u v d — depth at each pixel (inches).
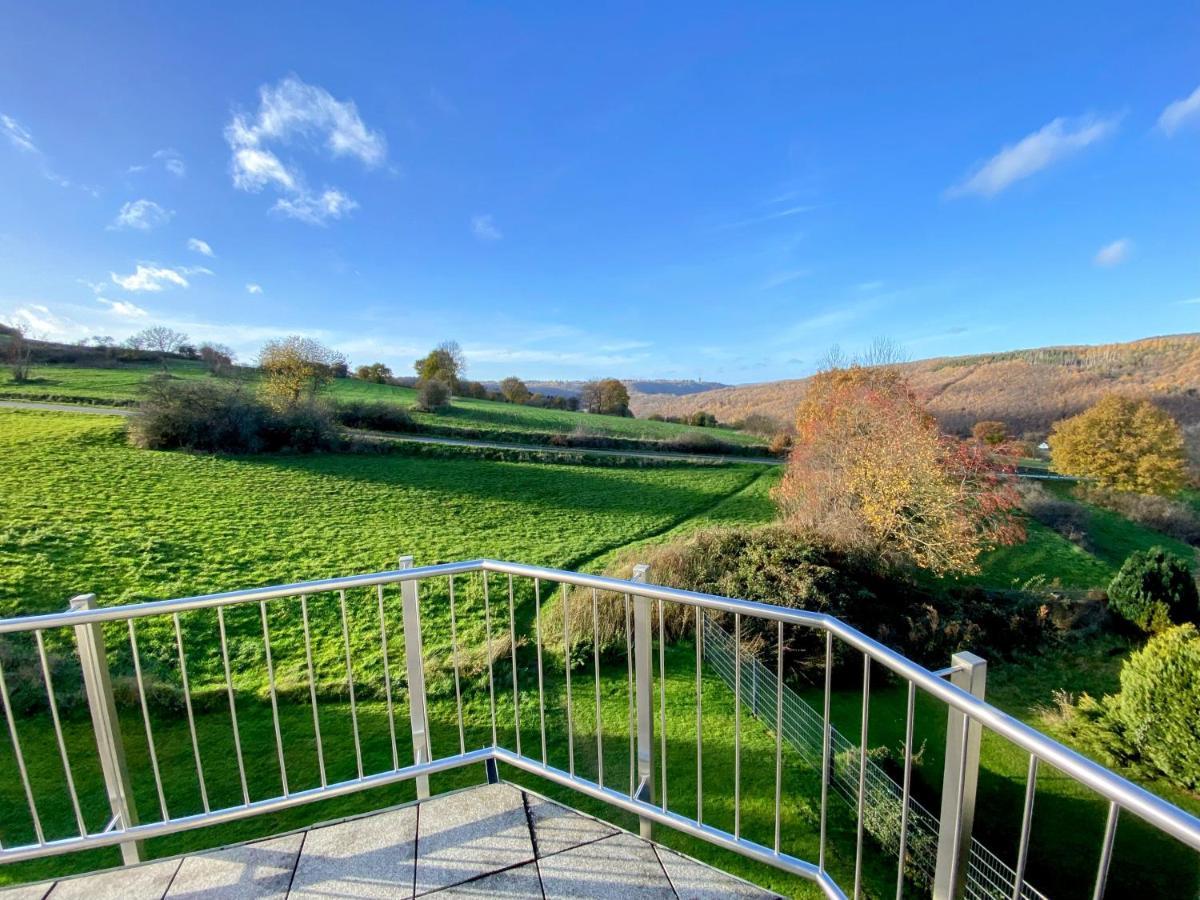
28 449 633.0
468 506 622.5
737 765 70.1
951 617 403.5
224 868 73.4
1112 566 571.2
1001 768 255.4
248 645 310.3
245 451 731.4
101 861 159.8
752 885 69.8
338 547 469.1
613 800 79.1
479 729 239.3
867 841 192.4
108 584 364.8
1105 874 37.1
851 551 422.3
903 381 602.5
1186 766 240.4
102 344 1433.3
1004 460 682.8
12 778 193.2
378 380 1599.4
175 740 222.1
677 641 327.3
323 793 81.7
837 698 303.3
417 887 70.1
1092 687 360.2
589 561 482.9
